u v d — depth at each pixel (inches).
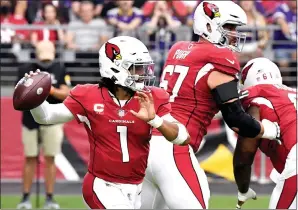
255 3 1595.7
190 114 767.1
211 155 1445.6
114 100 690.8
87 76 1505.9
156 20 1509.6
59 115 690.8
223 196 1312.7
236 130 759.1
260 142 806.5
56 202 1245.7
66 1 1598.2
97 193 697.0
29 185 1217.4
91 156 702.5
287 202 783.7
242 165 807.7
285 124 781.9
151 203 778.8
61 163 1456.7
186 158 753.6
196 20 789.9
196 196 741.3
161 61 1464.1
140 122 688.4
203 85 761.0
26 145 1218.6
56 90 788.0
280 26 1510.8
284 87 810.2
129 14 1498.5
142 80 696.4
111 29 1472.7
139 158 697.6
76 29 1481.3
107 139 690.8
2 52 1510.8
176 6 1524.4
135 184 706.2
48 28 1443.2
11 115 1453.0
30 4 1568.7
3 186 1414.9
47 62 1203.9
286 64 1510.8
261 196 1318.9
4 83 1518.2
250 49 1488.7
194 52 768.3
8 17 1560.0
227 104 746.2
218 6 780.0
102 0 1589.6
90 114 691.4
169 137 685.9
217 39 779.4
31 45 1503.4
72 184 1438.2
